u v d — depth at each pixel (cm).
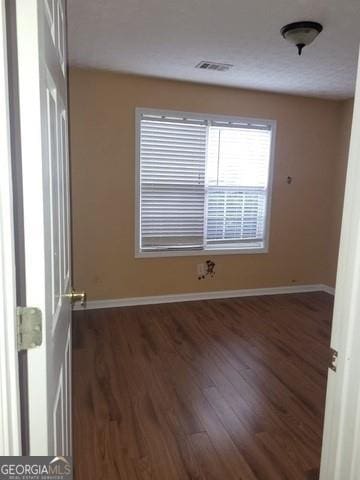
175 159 390
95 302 386
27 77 65
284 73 339
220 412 214
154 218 395
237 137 411
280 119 421
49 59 81
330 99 435
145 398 226
